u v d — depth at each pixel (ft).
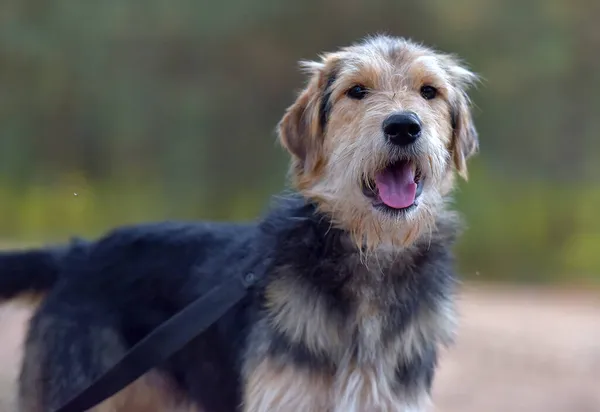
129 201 89.61
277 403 18.44
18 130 86.17
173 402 21.09
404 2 82.07
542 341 47.65
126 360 18.84
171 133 87.20
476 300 67.00
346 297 18.95
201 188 88.69
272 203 21.47
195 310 18.94
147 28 82.38
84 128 86.89
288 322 18.63
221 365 19.84
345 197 19.48
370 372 18.67
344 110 20.25
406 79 20.68
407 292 19.22
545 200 89.92
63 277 21.54
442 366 40.81
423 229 19.53
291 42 85.30
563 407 34.06
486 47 81.87
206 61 85.87
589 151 85.87
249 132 87.76
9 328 22.98
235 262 20.15
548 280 86.58
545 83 83.97
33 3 81.92
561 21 82.38
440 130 20.72
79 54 83.10
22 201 90.17
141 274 21.06
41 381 20.79
